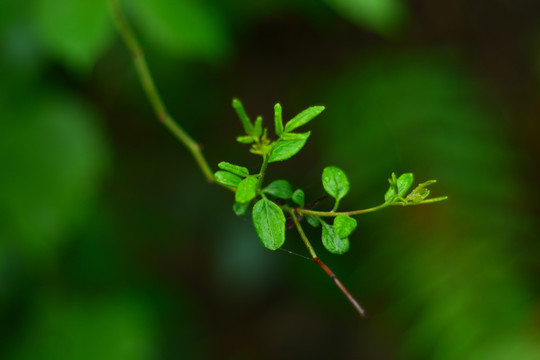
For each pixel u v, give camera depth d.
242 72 0.88
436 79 0.82
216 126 0.84
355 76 0.85
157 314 0.82
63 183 0.55
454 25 1.00
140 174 0.83
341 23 0.89
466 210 0.75
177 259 0.97
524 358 0.65
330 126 0.81
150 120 0.80
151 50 0.71
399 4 0.82
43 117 0.56
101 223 0.73
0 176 0.55
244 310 1.09
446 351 0.69
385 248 0.77
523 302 0.71
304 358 1.08
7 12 0.56
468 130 0.79
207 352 1.03
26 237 0.55
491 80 1.00
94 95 0.73
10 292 0.63
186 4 0.56
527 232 0.75
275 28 0.88
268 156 0.38
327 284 0.87
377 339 1.07
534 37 1.00
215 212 0.85
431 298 0.73
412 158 0.76
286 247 0.84
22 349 0.64
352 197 0.78
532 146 0.96
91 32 0.50
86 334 0.67
